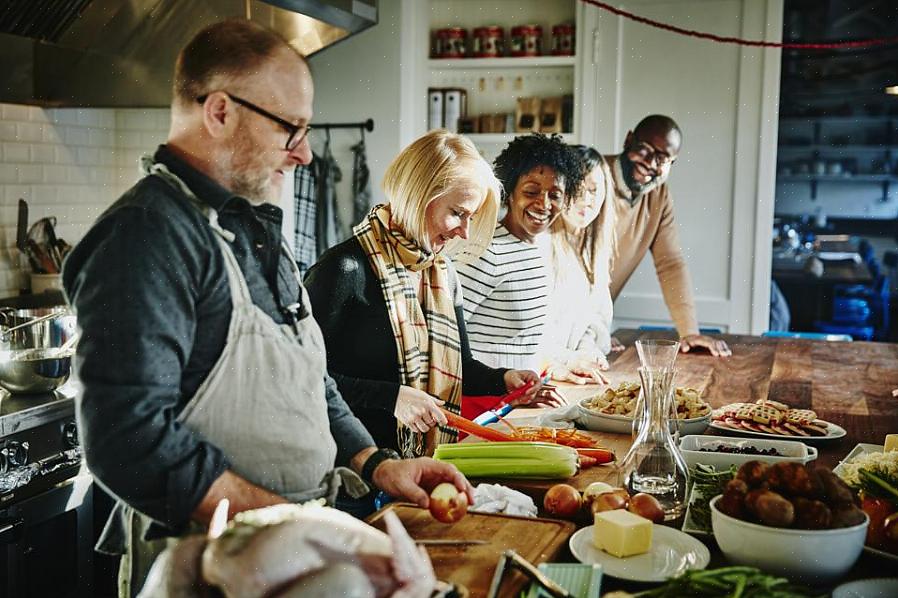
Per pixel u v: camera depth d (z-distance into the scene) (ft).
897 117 23.52
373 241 7.31
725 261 15.78
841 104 23.68
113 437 4.19
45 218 11.99
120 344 4.22
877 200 24.84
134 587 5.07
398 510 5.24
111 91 11.18
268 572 2.85
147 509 4.33
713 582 3.81
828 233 25.31
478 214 7.88
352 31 11.13
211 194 4.70
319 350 5.22
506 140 16.67
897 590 4.06
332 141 16.17
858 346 11.82
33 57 11.08
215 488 4.37
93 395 4.20
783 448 6.47
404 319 7.29
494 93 17.08
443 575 4.33
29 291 12.07
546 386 8.10
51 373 8.50
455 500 4.87
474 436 6.79
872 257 24.32
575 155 9.51
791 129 24.44
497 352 9.39
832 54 23.30
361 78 15.92
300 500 4.97
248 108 4.72
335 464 5.47
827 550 4.23
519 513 5.32
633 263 13.83
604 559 4.57
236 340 4.71
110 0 10.57
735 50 15.35
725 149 15.57
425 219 7.21
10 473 7.90
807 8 22.93
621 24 15.84
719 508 4.58
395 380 7.32
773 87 15.20
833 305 23.66
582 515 5.41
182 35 10.84
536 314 9.53
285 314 5.04
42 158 12.25
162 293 4.35
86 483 8.91
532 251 9.48
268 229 4.99
